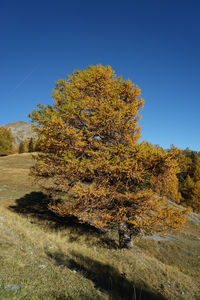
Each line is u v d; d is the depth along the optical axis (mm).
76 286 5051
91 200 10227
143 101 12062
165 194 11289
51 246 8109
